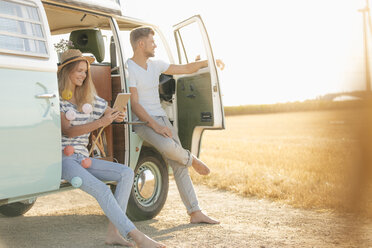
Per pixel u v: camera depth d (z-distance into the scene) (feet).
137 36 16.20
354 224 15.84
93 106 13.14
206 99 17.94
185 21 18.49
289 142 55.98
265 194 21.34
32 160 11.47
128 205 16.37
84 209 19.36
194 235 14.48
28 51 11.69
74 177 12.09
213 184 24.56
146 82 16.26
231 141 59.47
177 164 16.42
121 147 15.93
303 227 15.49
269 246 13.16
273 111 162.30
